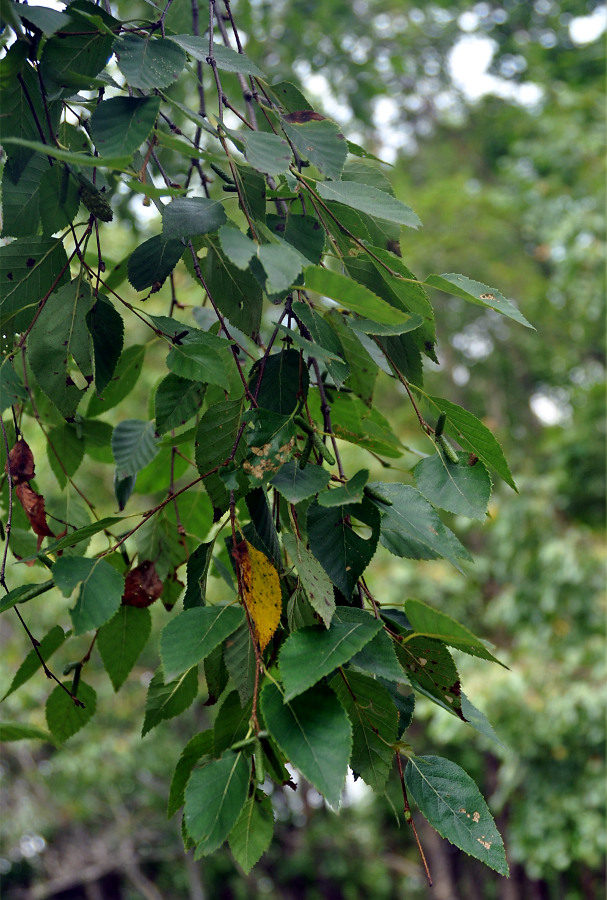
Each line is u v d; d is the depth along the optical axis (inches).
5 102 50.4
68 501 57.9
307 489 47.5
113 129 48.4
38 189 52.2
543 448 299.1
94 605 46.7
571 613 255.8
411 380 52.6
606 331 316.8
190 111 49.3
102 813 400.5
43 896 431.8
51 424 58.7
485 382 392.2
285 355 51.2
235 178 50.0
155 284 51.8
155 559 56.3
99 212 51.8
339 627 46.3
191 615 46.6
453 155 458.0
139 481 61.4
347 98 227.3
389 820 455.8
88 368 52.7
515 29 427.8
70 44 49.6
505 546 264.8
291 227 51.6
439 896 422.3
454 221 369.7
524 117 380.5
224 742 47.6
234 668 48.0
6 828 341.7
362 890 508.7
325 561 48.1
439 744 377.1
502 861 46.3
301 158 53.1
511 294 370.9
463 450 50.3
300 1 221.6
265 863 478.6
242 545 47.6
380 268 51.6
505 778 257.1
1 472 54.2
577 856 255.9
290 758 44.5
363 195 51.1
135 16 95.3
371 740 47.4
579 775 249.8
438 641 47.4
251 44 195.2
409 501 48.5
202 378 50.3
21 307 52.3
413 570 281.6
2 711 253.4
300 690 44.5
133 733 326.6
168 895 477.4
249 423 50.5
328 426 50.7
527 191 326.6
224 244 46.2
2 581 50.4
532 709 240.7
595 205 282.2
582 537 258.4
